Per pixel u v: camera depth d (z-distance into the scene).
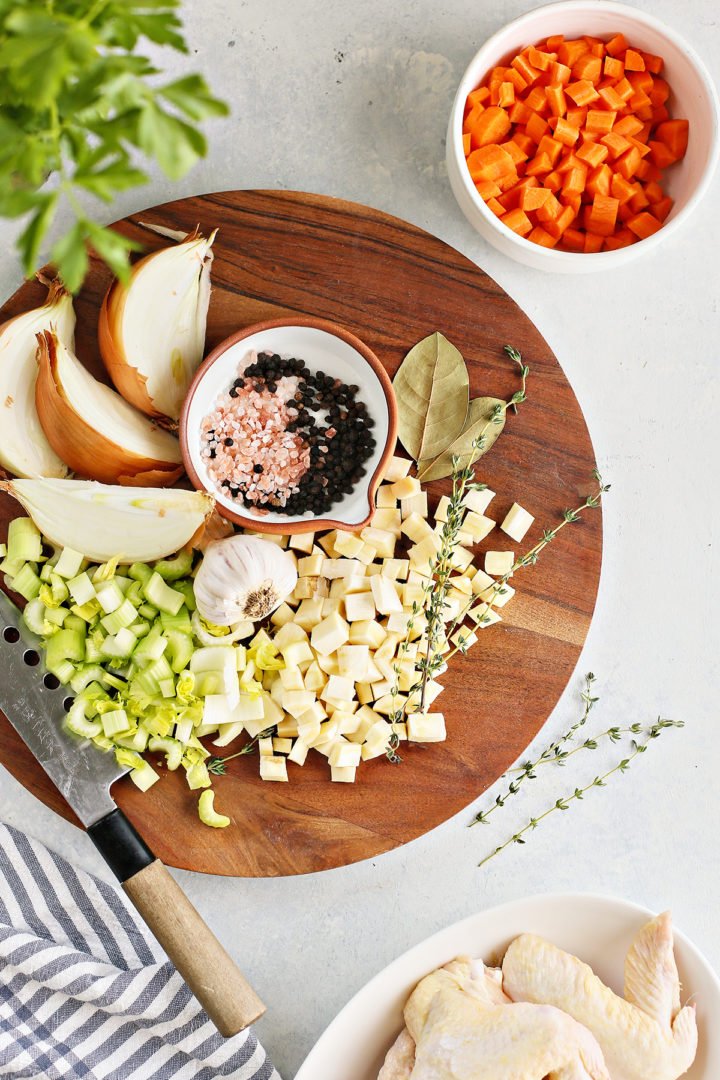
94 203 1.37
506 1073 1.13
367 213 1.34
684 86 1.33
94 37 0.50
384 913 1.40
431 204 1.41
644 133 1.38
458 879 1.41
